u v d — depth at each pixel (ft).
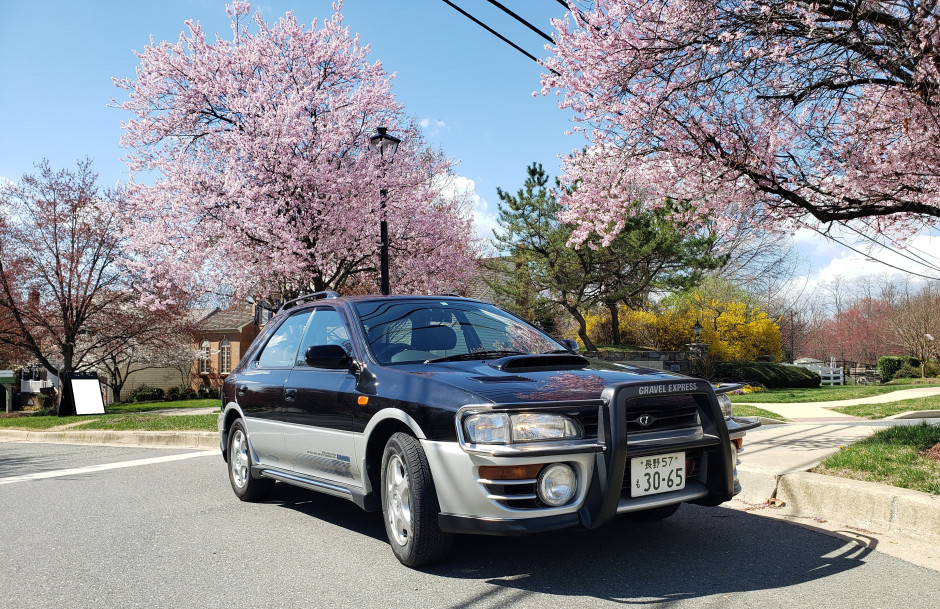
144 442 37.27
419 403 12.61
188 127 52.44
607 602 10.77
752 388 71.05
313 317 17.93
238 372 20.48
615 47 27.20
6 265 78.59
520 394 11.82
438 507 12.17
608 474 11.35
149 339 84.79
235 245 48.47
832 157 26.61
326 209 48.39
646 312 102.99
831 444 24.35
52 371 80.38
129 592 12.01
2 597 11.99
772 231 29.94
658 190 32.01
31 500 20.99
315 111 52.47
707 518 16.34
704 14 23.25
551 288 87.04
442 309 16.80
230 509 18.76
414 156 57.93
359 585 11.92
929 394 54.39
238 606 11.10
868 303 188.24
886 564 12.55
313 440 15.85
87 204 78.79
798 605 10.51
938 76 21.04
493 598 11.04
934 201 26.91
